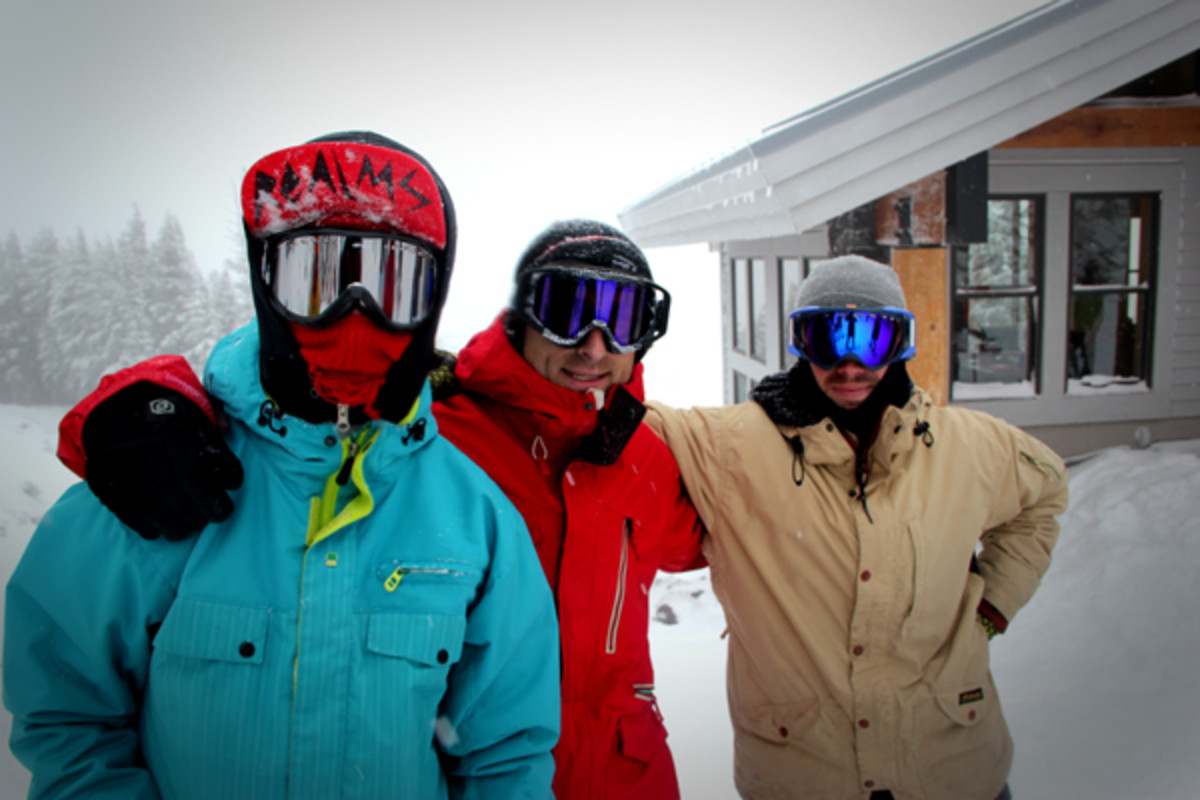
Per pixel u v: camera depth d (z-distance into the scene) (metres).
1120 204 6.54
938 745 1.88
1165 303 6.54
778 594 1.89
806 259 6.94
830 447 1.87
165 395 1.08
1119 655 3.53
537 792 1.28
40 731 1.08
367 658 1.14
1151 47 4.15
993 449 2.01
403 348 1.18
